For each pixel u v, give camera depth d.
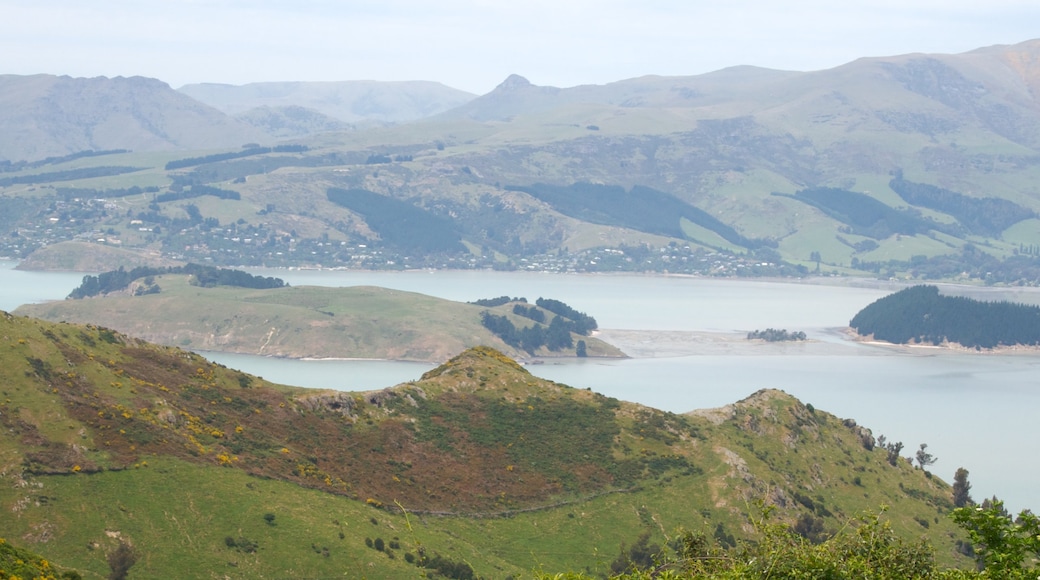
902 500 199.62
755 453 198.62
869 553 60.34
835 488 199.12
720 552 63.38
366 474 166.62
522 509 167.75
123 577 120.69
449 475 173.62
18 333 159.12
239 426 165.25
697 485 180.25
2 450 134.75
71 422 144.62
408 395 194.75
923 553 61.03
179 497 137.50
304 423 176.50
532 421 196.38
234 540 131.88
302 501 146.75
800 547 60.00
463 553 147.50
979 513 59.16
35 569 100.12
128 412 152.62
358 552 135.50
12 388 146.75
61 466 135.88
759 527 61.72
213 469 146.62
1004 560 57.25
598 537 162.00
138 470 139.88
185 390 171.75
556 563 152.75
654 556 66.06
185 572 124.31
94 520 128.75
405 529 149.25
